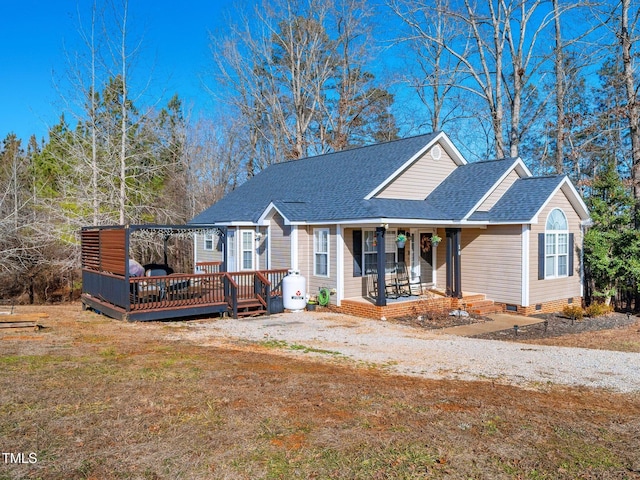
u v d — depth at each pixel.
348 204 16.48
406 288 18.38
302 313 16.30
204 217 23.50
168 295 14.38
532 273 16.80
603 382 8.41
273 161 39.28
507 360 10.00
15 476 4.44
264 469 4.68
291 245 17.61
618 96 30.70
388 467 4.77
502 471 4.75
